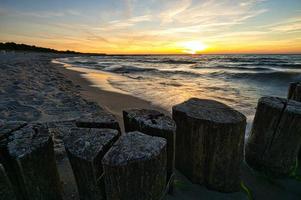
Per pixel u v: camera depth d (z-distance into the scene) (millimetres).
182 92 10227
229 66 29516
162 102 7902
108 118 2547
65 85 10539
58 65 29594
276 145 2834
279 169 2926
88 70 23391
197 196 2557
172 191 2537
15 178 1803
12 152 1740
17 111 5418
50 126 4559
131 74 20109
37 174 1858
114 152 1809
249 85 12898
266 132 2891
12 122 2250
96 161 1859
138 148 1865
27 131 2076
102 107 6777
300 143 2889
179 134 2773
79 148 1952
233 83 13844
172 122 2404
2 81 9570
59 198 2199
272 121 2797
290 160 2910
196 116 2471
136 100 8055
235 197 2586
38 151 1836
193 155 2625
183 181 2779
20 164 1712
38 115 5285
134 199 1847
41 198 1933
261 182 2959
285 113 2676
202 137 2469
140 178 1787
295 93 3578
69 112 5715
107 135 2133
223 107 2773
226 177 2543
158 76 18469
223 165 2480
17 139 1925
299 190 2818
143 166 1757
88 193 2027
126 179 1752
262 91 10789
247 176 3068
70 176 2932
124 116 2775
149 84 13008
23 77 11531
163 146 1930
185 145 2719
